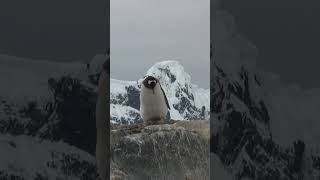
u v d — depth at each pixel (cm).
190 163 707
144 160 707
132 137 710
